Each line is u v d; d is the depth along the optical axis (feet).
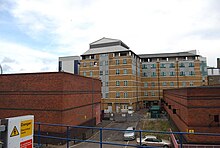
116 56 207.21
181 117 82.58
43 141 77.36
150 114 169.07
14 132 23.82
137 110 213.25
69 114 83.10
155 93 236.43
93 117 116.57
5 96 86.84
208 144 66.18
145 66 242.78
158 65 238.48
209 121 67.05
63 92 78.43
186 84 227.40
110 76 207.62
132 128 98.89
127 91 199.31
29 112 81.97
